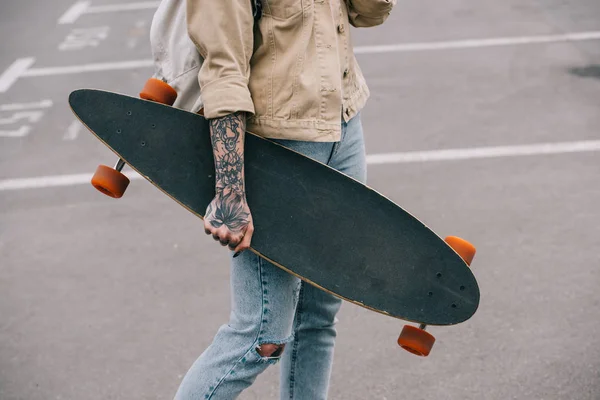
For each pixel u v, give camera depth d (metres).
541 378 2.90
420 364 3.03
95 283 3.74
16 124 6.06
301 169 1.92
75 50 8.05
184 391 2.03
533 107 5.73
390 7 2.12
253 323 1.98
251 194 1.91
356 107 2.04
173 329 3.35
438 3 8.97
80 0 10.30
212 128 1.79
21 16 9.63
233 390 2.02
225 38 1.76
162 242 4.10
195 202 1.92
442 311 1.95
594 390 2.83
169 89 1.92
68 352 3.22
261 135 1.90
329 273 1.93
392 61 7.02
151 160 1.92
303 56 1.85
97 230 4.27
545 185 4.51
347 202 1.94
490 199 4.38
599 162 4.78
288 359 2.27
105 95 1.95
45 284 3.75
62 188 4.86
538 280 3.55
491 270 3.65
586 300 3.38
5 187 4.93
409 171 4.80
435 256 1.95
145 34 8.46
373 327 3.28
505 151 5.01
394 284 1.95
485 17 8.27
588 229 3.99
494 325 3.23
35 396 2.96
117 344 3.26
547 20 8.02
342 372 3.01
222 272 3.78
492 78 6.41
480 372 2.96
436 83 6.37
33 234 4.28
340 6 1.96
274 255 1.90
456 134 5.33
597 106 5.68
